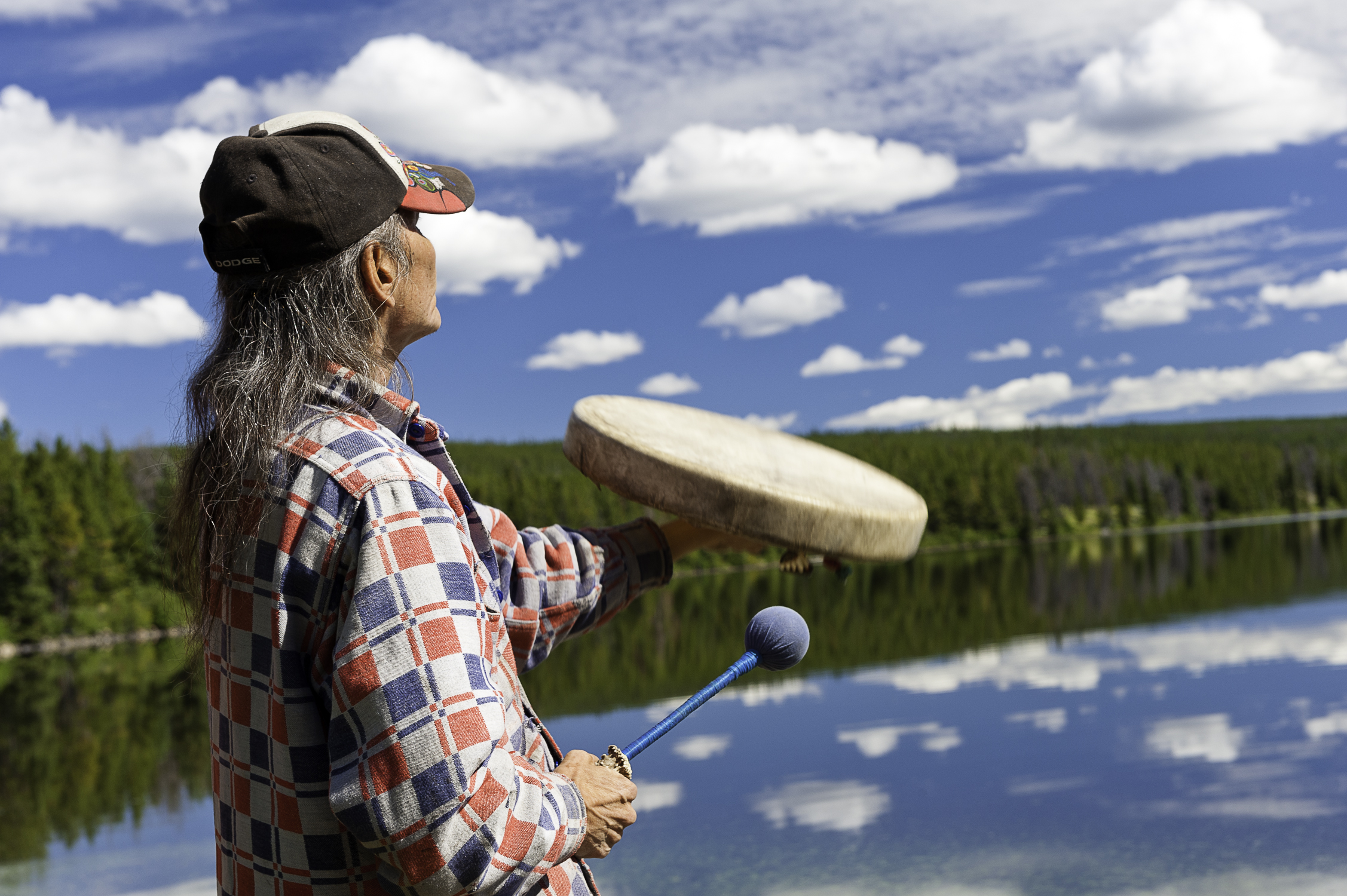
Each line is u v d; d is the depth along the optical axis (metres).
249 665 1.25
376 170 1.37
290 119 1.40
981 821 12.27
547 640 1.85
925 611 42.03
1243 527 107.31
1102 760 14.77
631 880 10.65
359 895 1.22
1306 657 22.23
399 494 1.21
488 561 1.42
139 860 12.68
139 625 57.47
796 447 2.30
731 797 14.00
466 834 1.12
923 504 2.06
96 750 21.98
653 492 1.71
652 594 61.00
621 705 23.56
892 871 10.69
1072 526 114.81
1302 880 9.73
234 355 1.33
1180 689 19.91
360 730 1.14
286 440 1.26
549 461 143.00
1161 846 10.97
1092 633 30.56
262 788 1.25
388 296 1.40
